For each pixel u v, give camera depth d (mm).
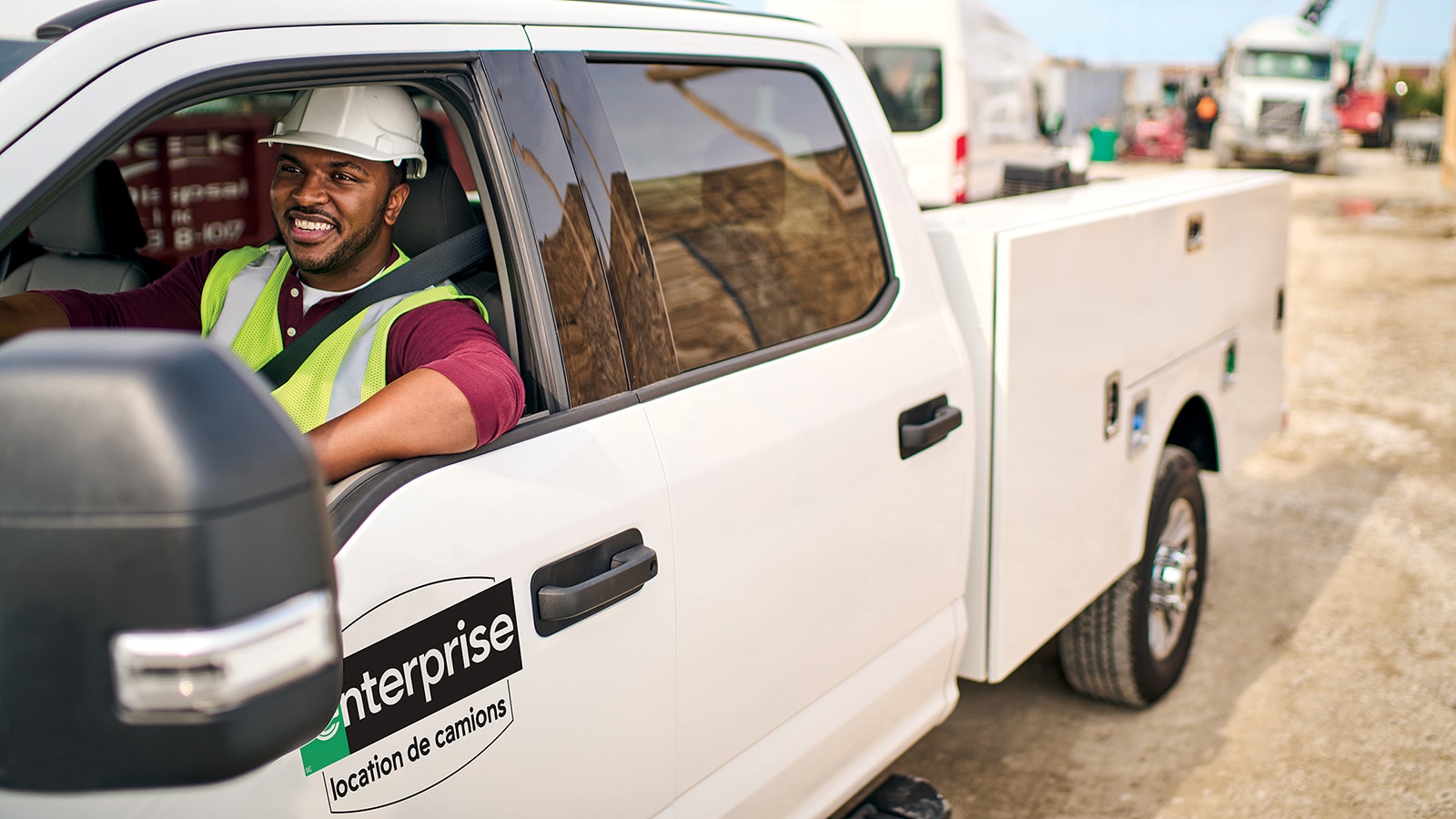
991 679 2766
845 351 2230
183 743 802
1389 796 3311
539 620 1562
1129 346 3205
